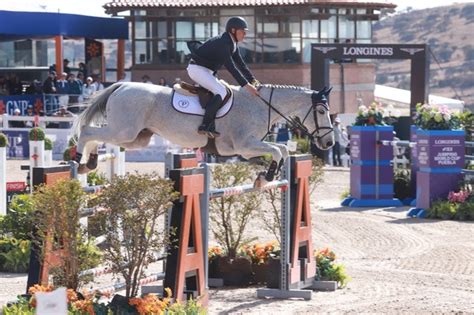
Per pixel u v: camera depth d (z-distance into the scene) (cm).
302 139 3098
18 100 3512
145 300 928
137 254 935
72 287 938
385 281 1359
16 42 3944
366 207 2281
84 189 1012
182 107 1348
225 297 1242
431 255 1588
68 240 923
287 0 4091
